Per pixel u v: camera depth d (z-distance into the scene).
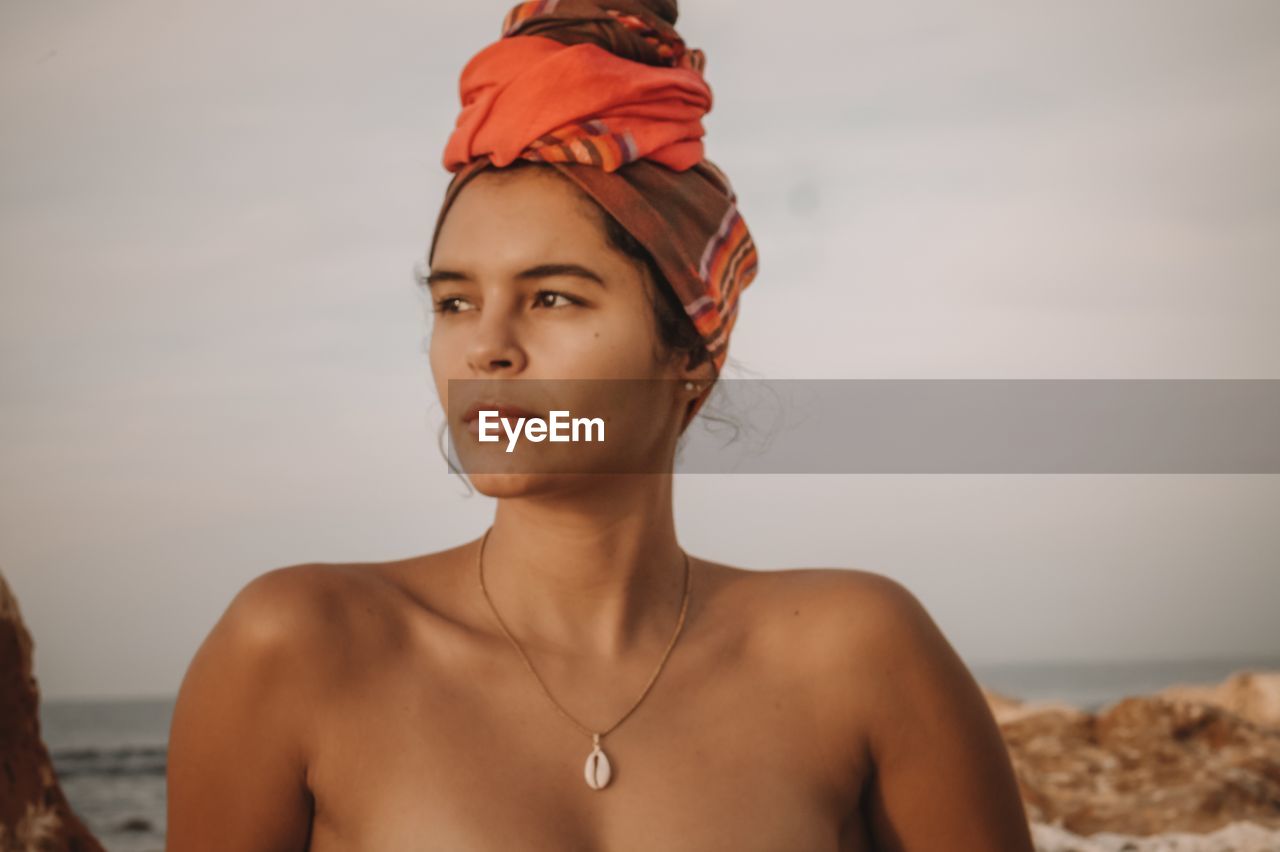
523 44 1.83
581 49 1.80
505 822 1.65
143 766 28.70
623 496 1.83
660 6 2.06
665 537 1.92
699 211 1.89
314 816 1.77
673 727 1.77
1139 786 3.86
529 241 1.74
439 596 1.88
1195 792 3.74
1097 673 69.06
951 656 1.98
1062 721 4.31
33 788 2.95
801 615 1.92
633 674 1.82
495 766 1.70
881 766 1.93
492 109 1.79
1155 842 3.46
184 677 1.80
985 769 1.97
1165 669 68.94
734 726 1.80
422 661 1.78
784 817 1.74
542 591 1.83
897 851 1.97
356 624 1.78
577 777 1.71
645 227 1.78
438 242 1.86
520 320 1.76
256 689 1.74
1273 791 3.77
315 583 1.80
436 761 1.70
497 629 1.83
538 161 1.78
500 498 1.79
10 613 2.95
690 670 1.84
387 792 1.69
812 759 1.83
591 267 1.76
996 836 1.99
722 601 1.95
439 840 1.65
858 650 1.90
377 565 1.92
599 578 1.84
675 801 1.71
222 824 1.77
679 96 1.91
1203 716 4.18
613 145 1.78
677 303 1.84
